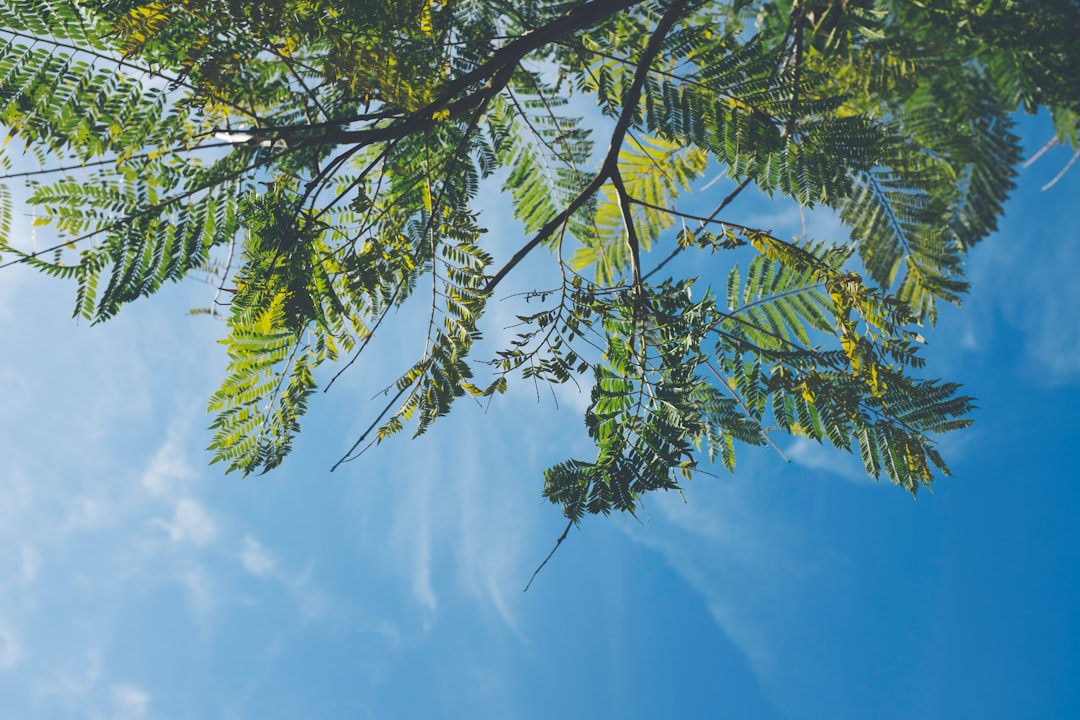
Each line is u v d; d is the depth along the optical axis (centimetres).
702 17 373
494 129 356
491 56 298
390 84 250
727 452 339
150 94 254
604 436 323
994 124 289
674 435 317
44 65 239
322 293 295
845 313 329
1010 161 293
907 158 307
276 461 321
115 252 278
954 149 296
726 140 314
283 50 256
